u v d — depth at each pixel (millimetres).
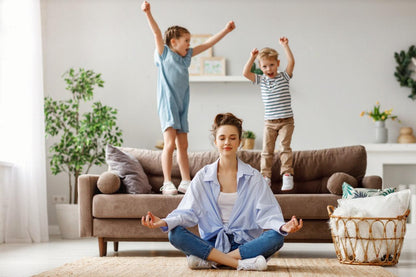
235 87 6141
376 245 3059
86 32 6188
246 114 6125
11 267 3197
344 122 6098
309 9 6172
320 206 3598
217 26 6172
